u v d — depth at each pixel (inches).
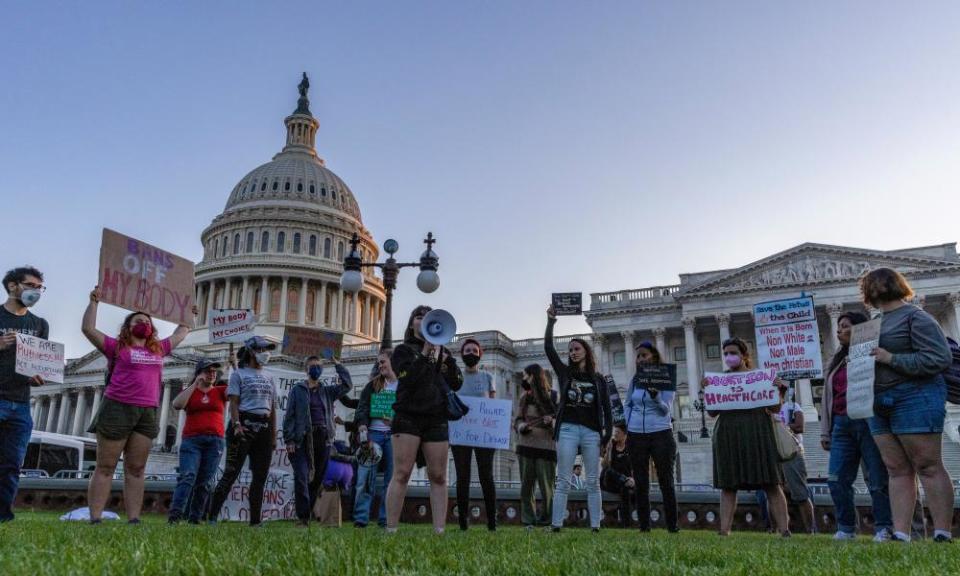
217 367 513.0
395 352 349.1
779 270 2716.5
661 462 483.2
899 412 316.5
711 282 2753.4
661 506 662.5
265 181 4936.0
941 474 313.3
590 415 451.2
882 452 328.5
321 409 529.0
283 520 624.1
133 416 389.1
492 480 473.1
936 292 2502.5
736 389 432.5
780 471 421.7
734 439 427.8
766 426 425.4
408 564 188.1
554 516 436.1
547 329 475.8
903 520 319.9
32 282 409.7
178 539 244.4
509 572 177.8
